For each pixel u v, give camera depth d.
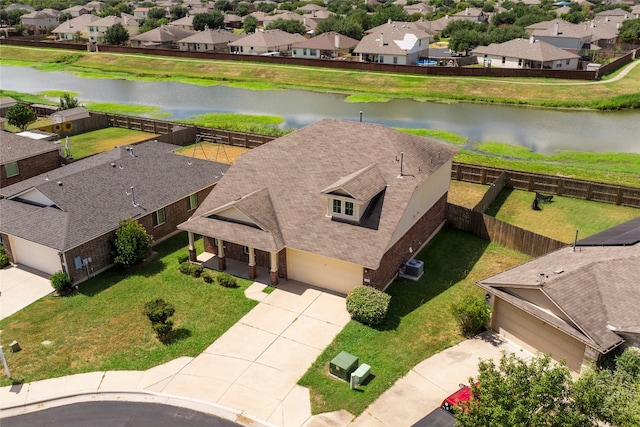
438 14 156.00
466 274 28.27
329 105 73.38
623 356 18.11
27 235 27.69
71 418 18.81
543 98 73.88
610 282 20.56
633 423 14.24
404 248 27.98
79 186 30.45
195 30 137.12
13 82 91.19
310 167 29.11
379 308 23.39
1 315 24.84
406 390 19.77
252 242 26.47
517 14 133.12
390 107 72.00
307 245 25.92
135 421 18.59
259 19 149.88
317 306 25.17
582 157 49.59
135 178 32.97
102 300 25.94
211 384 20.23
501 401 13.99
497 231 31.38
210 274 27.59
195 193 34.50
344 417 18.55
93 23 129.50
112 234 28.84
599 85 76.00
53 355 22.05
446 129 60.34
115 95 80.38
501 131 59.41
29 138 43.19
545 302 20.53
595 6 166.12
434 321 24.08
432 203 30.98
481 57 97.75
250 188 29.27
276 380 20.39
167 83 89.75
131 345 22.62
